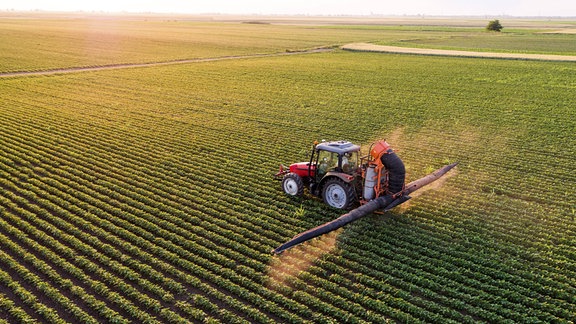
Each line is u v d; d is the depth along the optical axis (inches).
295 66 2260.1
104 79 1796.3
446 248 553.9
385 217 634.2
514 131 1117.1
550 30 5851.4
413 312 444.1
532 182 783.7
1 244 554.9
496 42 3804.1
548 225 622.5
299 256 535.5
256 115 1258.6
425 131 1114.1
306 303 456.4
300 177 689.0
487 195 725.3
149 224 603.5
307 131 1096.8
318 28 6225.4
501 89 1683.1
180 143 978.7
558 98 1514.5
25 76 1806.1
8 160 832.3
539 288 480.4
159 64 2272.4
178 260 520.7
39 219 610.5
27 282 481.1
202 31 5108.3
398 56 2743.6
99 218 616.1
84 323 423.2
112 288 477.4
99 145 949.8
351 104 1417.3
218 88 1658.5
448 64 2362.2
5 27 4734.3
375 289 482.6
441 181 783.7
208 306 446.9
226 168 828.0
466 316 435.2
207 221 622.8
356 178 625.6
